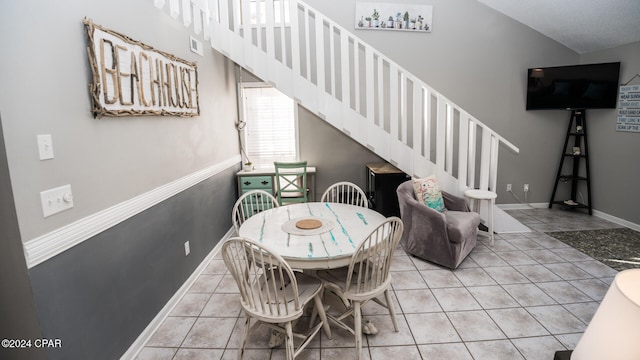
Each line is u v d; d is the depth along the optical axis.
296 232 2.11
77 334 1.54
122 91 1.85
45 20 1.37
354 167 4.77
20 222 1.26
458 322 2.25
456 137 4.58
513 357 1.92
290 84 3.49
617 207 4.13
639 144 3.82
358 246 1.76
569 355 0.95
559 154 4.77
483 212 3.78
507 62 4.50
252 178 4.18
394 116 3.58
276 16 4.32
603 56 4.21
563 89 4.28
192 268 2.85
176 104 2.54
